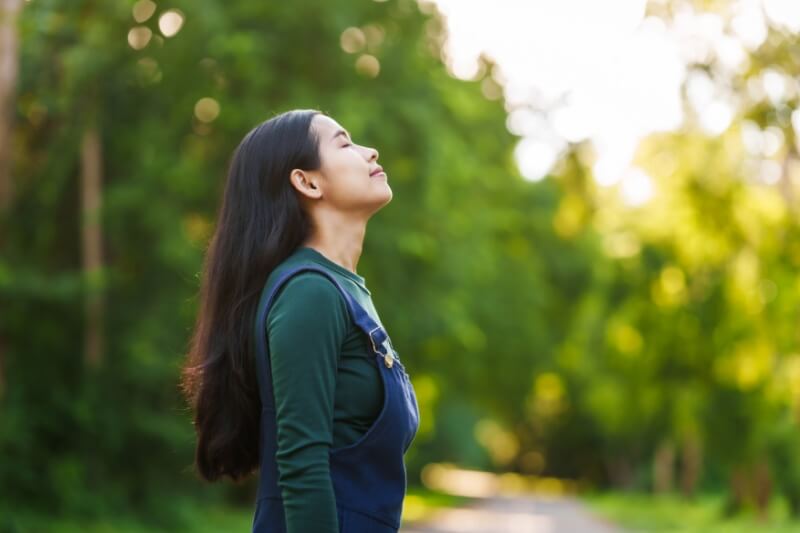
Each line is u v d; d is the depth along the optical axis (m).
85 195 24.75
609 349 36.22
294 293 3.10
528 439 85.00
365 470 3.10
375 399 3.15
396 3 24.84
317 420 3.01
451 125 28.62
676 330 30.64
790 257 20.66
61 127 24.50
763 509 33.75
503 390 40.34
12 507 21.58
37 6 22.67
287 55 23.91
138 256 25.36
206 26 22.27
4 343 23.47
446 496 55.28
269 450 3.18
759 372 30.09
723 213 20.48
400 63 24.61
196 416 3.40
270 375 3.17
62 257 26.34
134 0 22.31
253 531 3.20
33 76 24.39
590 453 82.00
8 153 23.81
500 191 37.50
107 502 23.27
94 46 22.75
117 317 24.55
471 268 29.42
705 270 27.19
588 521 37.31
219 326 3.33
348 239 3.37
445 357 32.62
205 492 27.48
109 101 23.98
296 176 3.33
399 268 25.30
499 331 37.72
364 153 3.41
